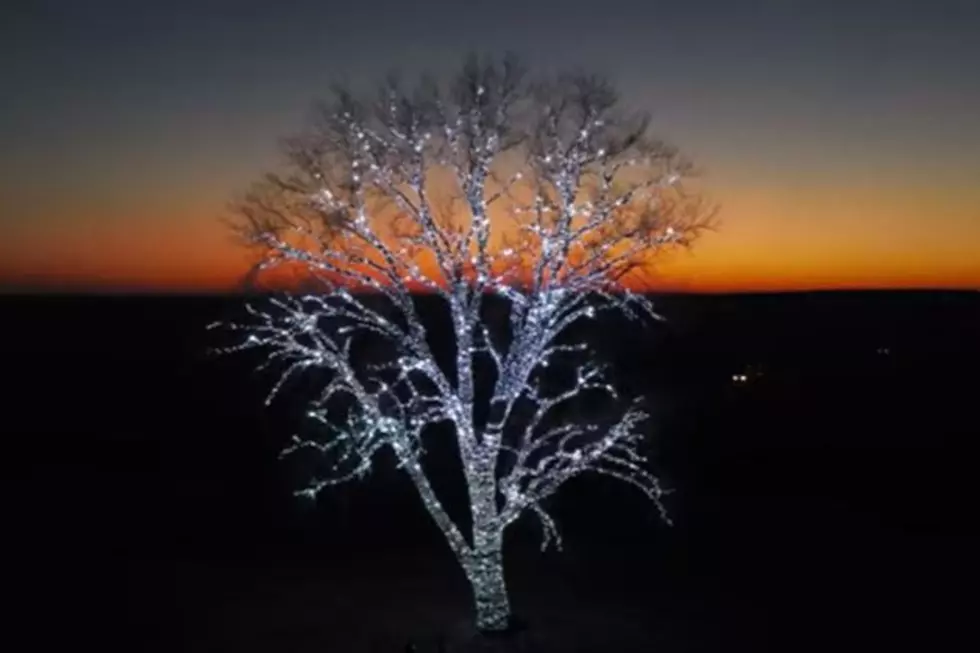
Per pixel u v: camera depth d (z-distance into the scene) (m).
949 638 19.89
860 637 19.97
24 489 34.91
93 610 22.16
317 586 23.75
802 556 25.94
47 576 24.91
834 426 40.31
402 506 32.12
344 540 28.22
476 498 19.50
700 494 32.72
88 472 36.91
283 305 18.19
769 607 21.80
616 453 37.06
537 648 19.17
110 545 27.84
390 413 19.94
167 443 40.38
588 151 17.81
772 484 33.84
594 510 30.89
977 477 34.56
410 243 18.38
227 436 40.94
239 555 26.69
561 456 19.53
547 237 18.14
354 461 37.03
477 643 19.44
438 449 39.56
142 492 34.16
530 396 19.50
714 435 38.72
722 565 25.03
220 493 34.03
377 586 23.66
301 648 19.55
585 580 23.80
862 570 24.62
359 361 27.84
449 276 18.47
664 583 23.55
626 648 19.27
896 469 35.78
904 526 28.83
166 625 21.11
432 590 23.25
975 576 24.08
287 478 35.78
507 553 26.33
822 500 32.06
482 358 30.69
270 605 22.33
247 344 18.28
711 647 19.36
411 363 18.81
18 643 20.08
